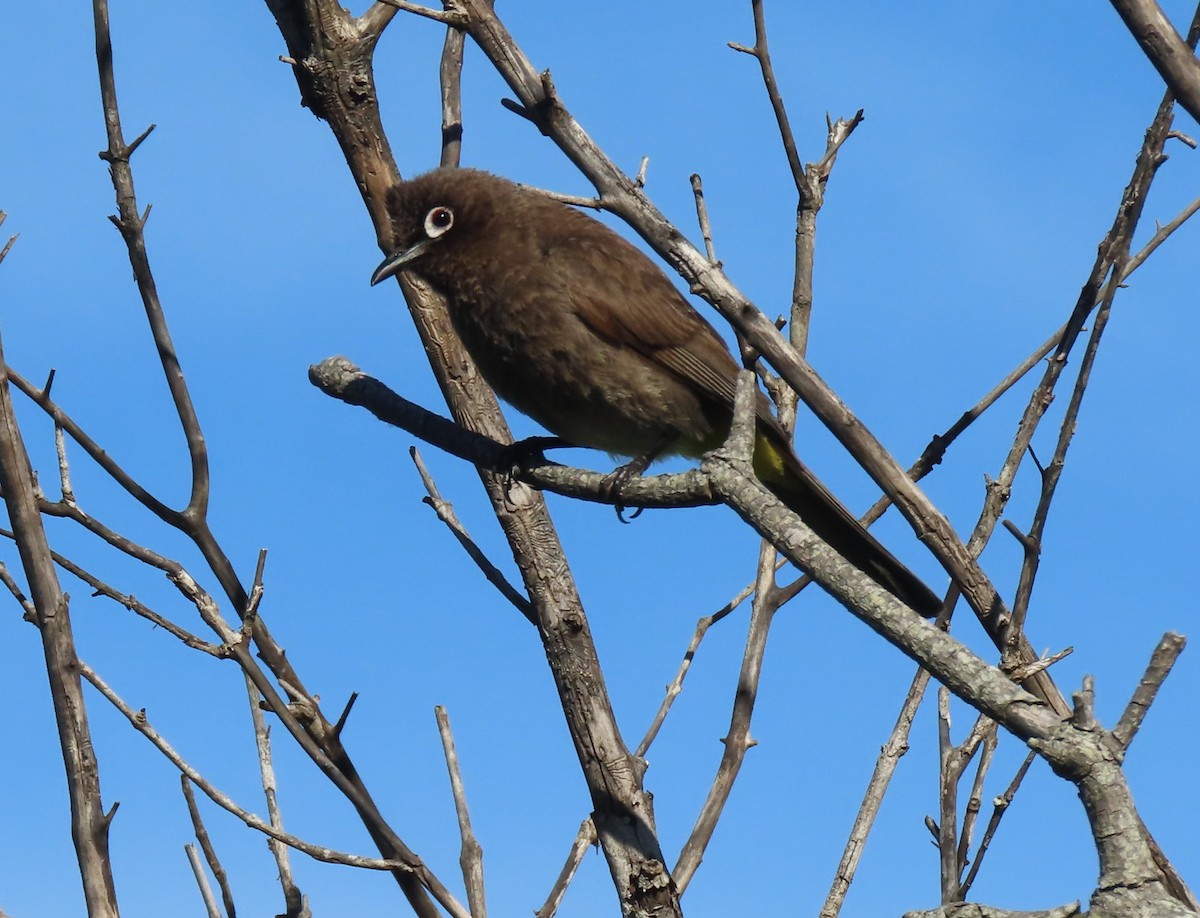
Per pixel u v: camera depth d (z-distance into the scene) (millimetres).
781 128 11367
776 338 9617
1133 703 5645
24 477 8688
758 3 11211
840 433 9578
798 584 10938
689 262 9586
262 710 10055
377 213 13320
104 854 8289
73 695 8492
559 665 11141
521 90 9852
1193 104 6520
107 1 10812
